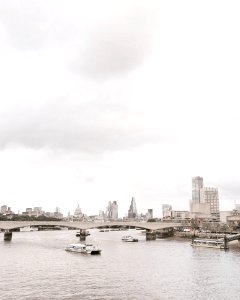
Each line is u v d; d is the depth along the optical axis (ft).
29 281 287.28
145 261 398.01
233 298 240.53
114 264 376.89
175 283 282.56
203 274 318.04
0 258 414.62
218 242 559.79
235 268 349.41
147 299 236.63
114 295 245.45
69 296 241.76
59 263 381.60
